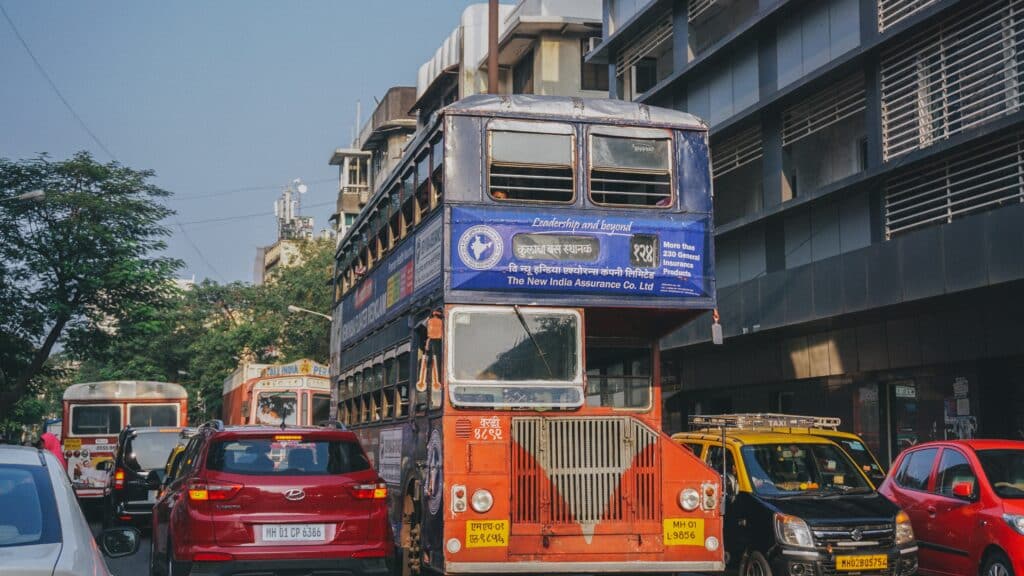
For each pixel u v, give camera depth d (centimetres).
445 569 976
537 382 1019
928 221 1873
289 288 6197
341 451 1055
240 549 980
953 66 1873
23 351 3716
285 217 10781
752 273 2544
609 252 1053
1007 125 1664
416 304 1150
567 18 3672
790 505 1192
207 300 7544
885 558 1148
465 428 1001
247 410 2942
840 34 2241
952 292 1761
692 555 1016
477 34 4169
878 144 2059
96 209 3650
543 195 1055
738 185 2705
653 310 1073
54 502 525
